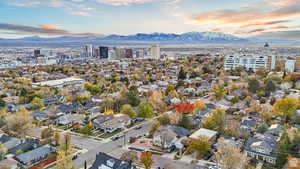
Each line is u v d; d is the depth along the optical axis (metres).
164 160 56.75
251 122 77.50
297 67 182.50
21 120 70.50
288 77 133.62
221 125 71.88
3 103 99.38
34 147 62.12
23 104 104.69
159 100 100.88
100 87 138.00
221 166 47.88
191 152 60.91
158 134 64.88
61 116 86.44
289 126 72.06
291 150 56.69
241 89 122.12
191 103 103.25
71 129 79.00
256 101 98.62
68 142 60.47
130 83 156.00
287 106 80.50
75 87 144.50
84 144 66.56
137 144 66.25
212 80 154.50
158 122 76.00
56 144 64.44
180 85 138.50
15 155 57.94
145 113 88.75
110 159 50.78
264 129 70.56
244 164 48.41
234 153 47.78
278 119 82.12
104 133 75.38
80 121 85.00
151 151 61.66
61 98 114.69
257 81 120.88
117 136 71.88
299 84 125.81
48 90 127.38
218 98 110.81
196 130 75.12
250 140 62.75
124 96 105.56
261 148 57.47
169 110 98.62
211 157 57.84
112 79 167.88
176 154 59.88
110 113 90.56
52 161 57.00
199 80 156.62
